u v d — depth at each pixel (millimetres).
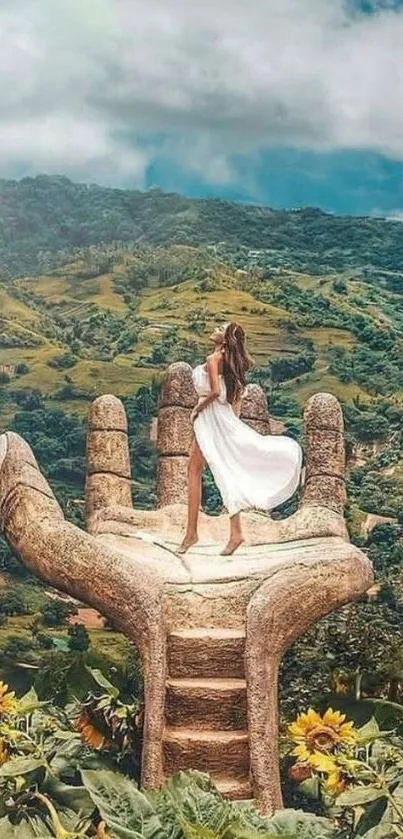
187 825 4672
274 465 7902
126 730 7035
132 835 4758
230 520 8070
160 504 9320
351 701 7875
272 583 7113
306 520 8578
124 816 4969
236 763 6699
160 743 6680
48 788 5906
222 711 6840
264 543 8477
